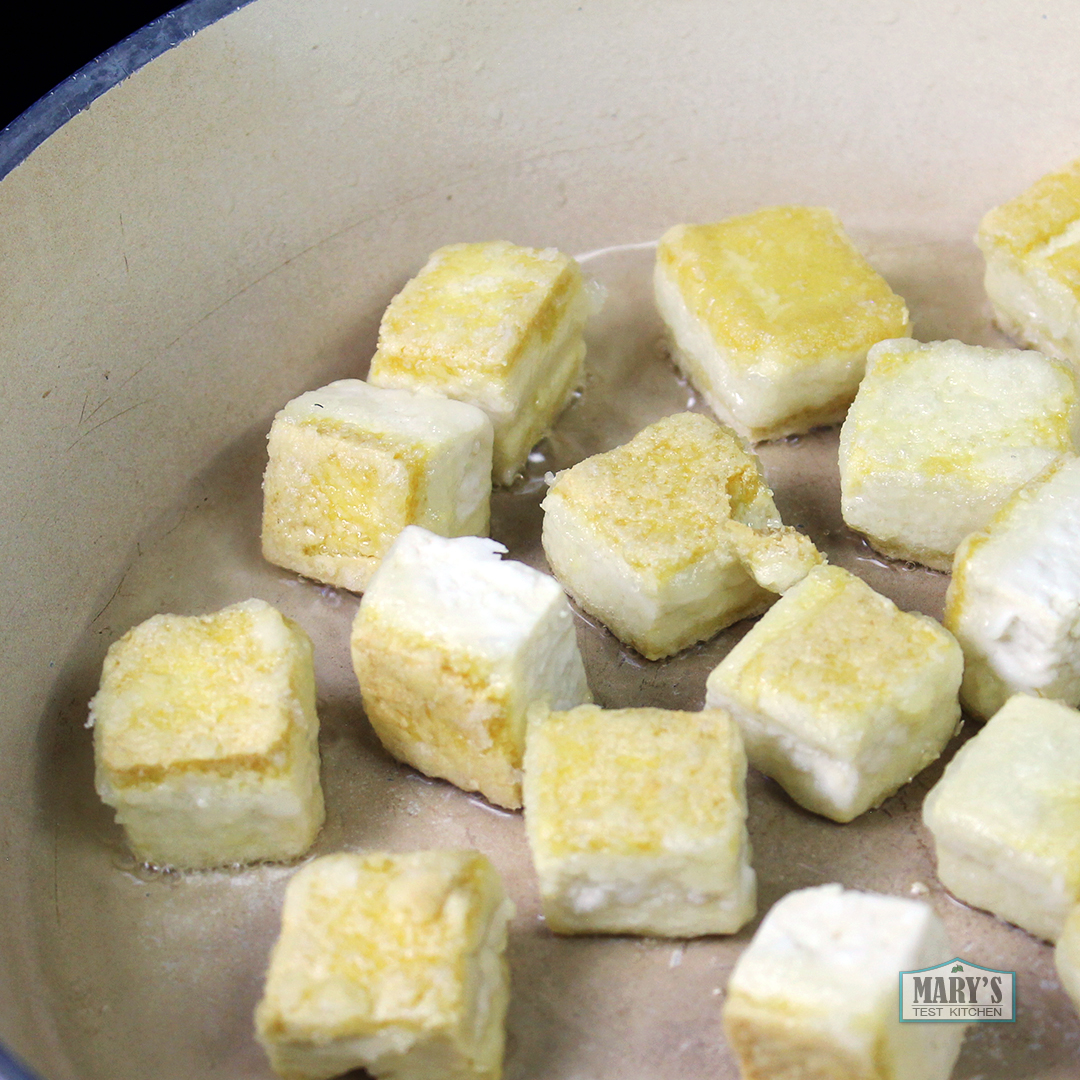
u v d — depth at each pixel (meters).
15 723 0.25
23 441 0.25
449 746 0.23
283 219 0.28
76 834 0.24
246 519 0.27
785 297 0.27
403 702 0.23
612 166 0.30
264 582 0.26
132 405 0.27
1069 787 0.22
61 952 0.23
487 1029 0.22
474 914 0.21
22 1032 0.22
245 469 0.27
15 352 0.25
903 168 0.30
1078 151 0.29
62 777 0.24
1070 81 0.29
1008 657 0.24
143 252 0.27
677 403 0.28
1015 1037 0.22
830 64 0.29
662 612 0.24
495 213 0.29
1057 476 0.24
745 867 0.22
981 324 0.29
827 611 0.23
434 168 0.29
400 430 0.25
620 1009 0.22
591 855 0.22
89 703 0.25
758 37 0.29
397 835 0.24
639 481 0.25
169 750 0.23
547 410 0.27
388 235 0.29
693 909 0.22
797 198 0.30
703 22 0.28
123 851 0.24
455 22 0.28
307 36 0.27
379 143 0.28
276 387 0.28
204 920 0.23
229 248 0.28
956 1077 0.22
